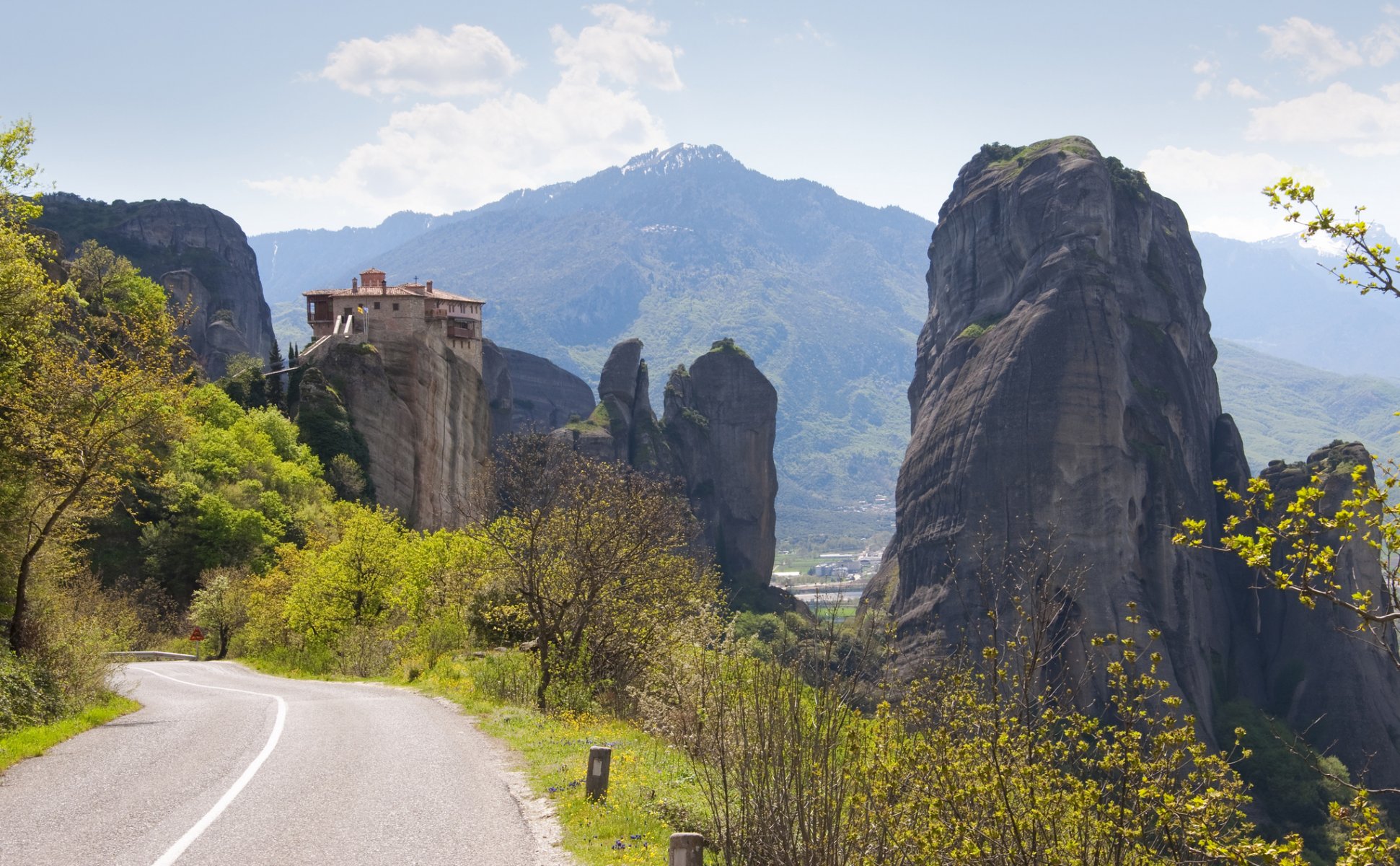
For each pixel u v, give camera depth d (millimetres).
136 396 28266
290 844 12250
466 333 140875
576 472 33625
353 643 47719
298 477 100188
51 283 28391
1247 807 116125
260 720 23375
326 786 15602
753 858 12891
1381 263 11641
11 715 20688
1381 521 11031
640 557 32312
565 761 18531
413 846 12430
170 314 29750
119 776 16031
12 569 26953
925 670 14086
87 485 28094
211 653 70812
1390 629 11078
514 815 14281
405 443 123500
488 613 41469
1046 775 11883
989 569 14602
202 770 16625
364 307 128375
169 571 80375
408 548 55500
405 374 126500
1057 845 11734
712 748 17219
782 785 12820
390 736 21062
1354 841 11250
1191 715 11648
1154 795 11469
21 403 26734
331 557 55406
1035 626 12844
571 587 31328
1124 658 12141
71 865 11133
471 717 25172
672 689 22891
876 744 12945
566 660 30281
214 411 101875
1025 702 12195
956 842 12023
